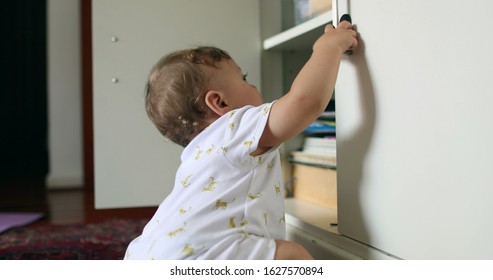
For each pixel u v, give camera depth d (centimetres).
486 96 47
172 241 62
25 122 305
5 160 305
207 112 73
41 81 305
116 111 106
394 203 61
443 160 52
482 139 47
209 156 67
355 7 67
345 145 71
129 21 106
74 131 298
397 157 60
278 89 118
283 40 104
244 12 113
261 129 64
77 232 143
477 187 48
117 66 106
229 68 77
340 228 74
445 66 52
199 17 110
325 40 66
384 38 61
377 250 64
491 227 47
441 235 53
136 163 107
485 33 47
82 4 293
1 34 302
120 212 188
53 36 299
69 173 296
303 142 119
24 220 169
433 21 53
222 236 61
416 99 56
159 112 77
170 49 108
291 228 93
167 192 108
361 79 66
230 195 64
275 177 71
